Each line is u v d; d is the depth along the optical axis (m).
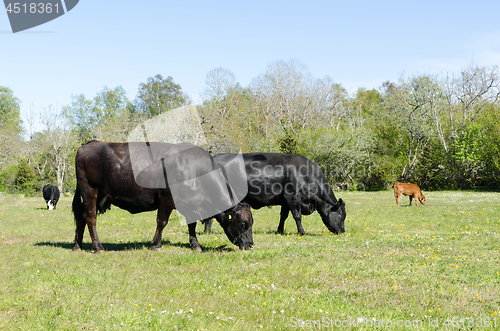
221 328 4.52
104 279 6.48
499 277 6.74
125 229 14.22
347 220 16.03
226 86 56.72
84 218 9.12
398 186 23.70
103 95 81.94
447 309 5.20
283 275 6.77
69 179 52.22
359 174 49.38
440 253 8.87
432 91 51.19
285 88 75.56
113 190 8.59
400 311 5.14
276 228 13.70
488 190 41.94
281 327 4.59
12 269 7.41
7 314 4.92
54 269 7.18
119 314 4.77
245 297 5.64
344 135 49.03
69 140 53.78
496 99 49.12
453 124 51.56
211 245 9.60
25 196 44.97
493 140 42.31
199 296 5.66
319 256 8.27
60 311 4.91
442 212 19.39
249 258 7.98
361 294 5.85
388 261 7.87
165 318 4.73
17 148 56.56
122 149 8.58
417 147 50.06
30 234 13.02
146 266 7.44
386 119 60.12
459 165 46.62
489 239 10.84
